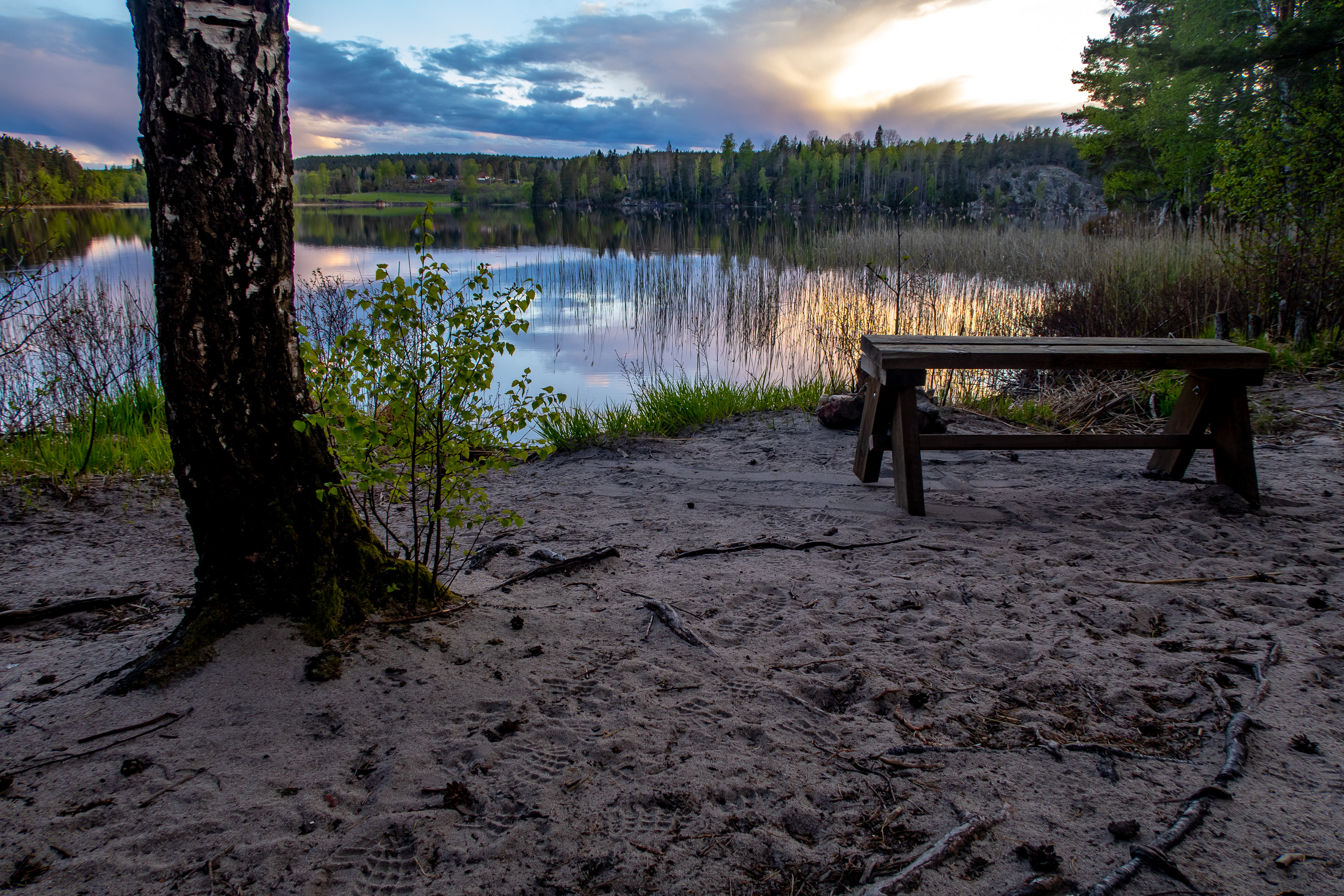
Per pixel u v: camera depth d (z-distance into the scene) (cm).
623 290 1659
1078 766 199
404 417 251
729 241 2909
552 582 312
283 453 239
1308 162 816
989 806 184
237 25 216
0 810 175
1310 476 457
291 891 158
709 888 161
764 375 861
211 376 225
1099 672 245
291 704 213
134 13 213
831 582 314
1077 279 1314
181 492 235
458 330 254
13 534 391
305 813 178
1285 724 214
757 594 305
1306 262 814
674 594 303
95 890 156
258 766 193
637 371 973
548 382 920
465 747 202
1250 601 294
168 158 212
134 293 1084
